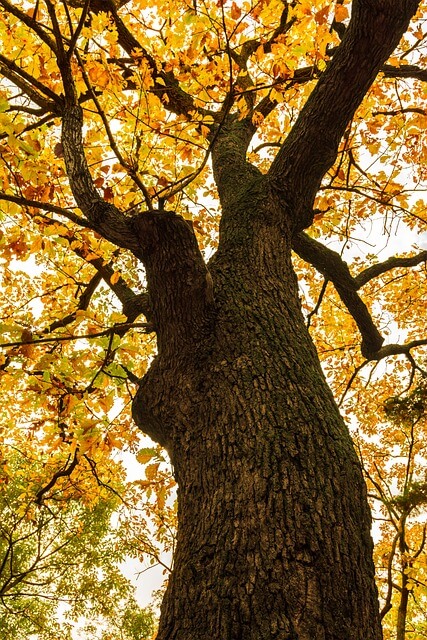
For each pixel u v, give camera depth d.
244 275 2.66
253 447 1.82
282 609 1.38
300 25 3.19
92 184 2.47
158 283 2.38
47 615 10.91
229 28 2.93
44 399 2.91
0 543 9.30
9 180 2.87
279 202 3.06
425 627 8.90
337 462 1.82
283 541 1.53
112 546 10.55
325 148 2.99
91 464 4.16
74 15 3.43
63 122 2.66
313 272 6.92
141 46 3.57
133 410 2.42
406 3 2.41
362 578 1.55
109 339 2.61
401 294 7.11
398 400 5.00
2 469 5.32
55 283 5.04
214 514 1.68
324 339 7.29
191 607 1.47
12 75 2.72
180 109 4.21
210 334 2.33
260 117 3.81
